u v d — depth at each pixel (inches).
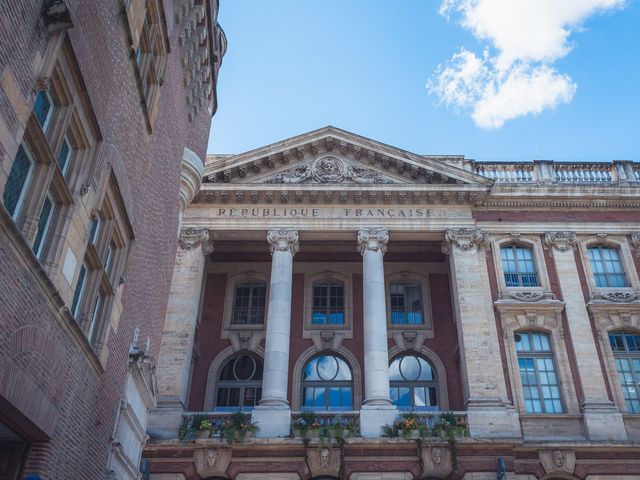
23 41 289.9
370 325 1121.4
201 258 1211.2
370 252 1201.4
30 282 312.8
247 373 1251.8
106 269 474.6
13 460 344.2
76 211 376.5
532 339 1149.1
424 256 1362.0
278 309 1139.3
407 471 972.6
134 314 538.3
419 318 1306.6
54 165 340.5
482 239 1219.9
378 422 1018.7
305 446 984.3
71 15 332.8
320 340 1262.3
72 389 389.4
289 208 1258.6
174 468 979.3
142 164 526.9
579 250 1235.2
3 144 276.4
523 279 1216.8
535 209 1274.6
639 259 1224.2
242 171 1280.8
